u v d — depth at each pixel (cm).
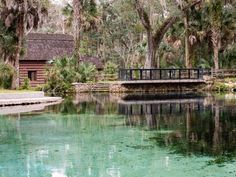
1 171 1180
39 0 3762
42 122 2092
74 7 4475
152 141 1566
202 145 1473
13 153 1397
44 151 1424
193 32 4769
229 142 1512
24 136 1706
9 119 2206
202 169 1172
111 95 3866
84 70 4322
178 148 1436
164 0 4366
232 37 4872
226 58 5131
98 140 1608
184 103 2989
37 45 4909
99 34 6366
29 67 4750
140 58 5931
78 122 2088
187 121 2062
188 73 4303
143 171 1167
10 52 3800
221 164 1218
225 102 3019
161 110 2562
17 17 3753
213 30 4684
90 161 1282
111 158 1315
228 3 4728
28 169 1198
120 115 2353
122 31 6462
